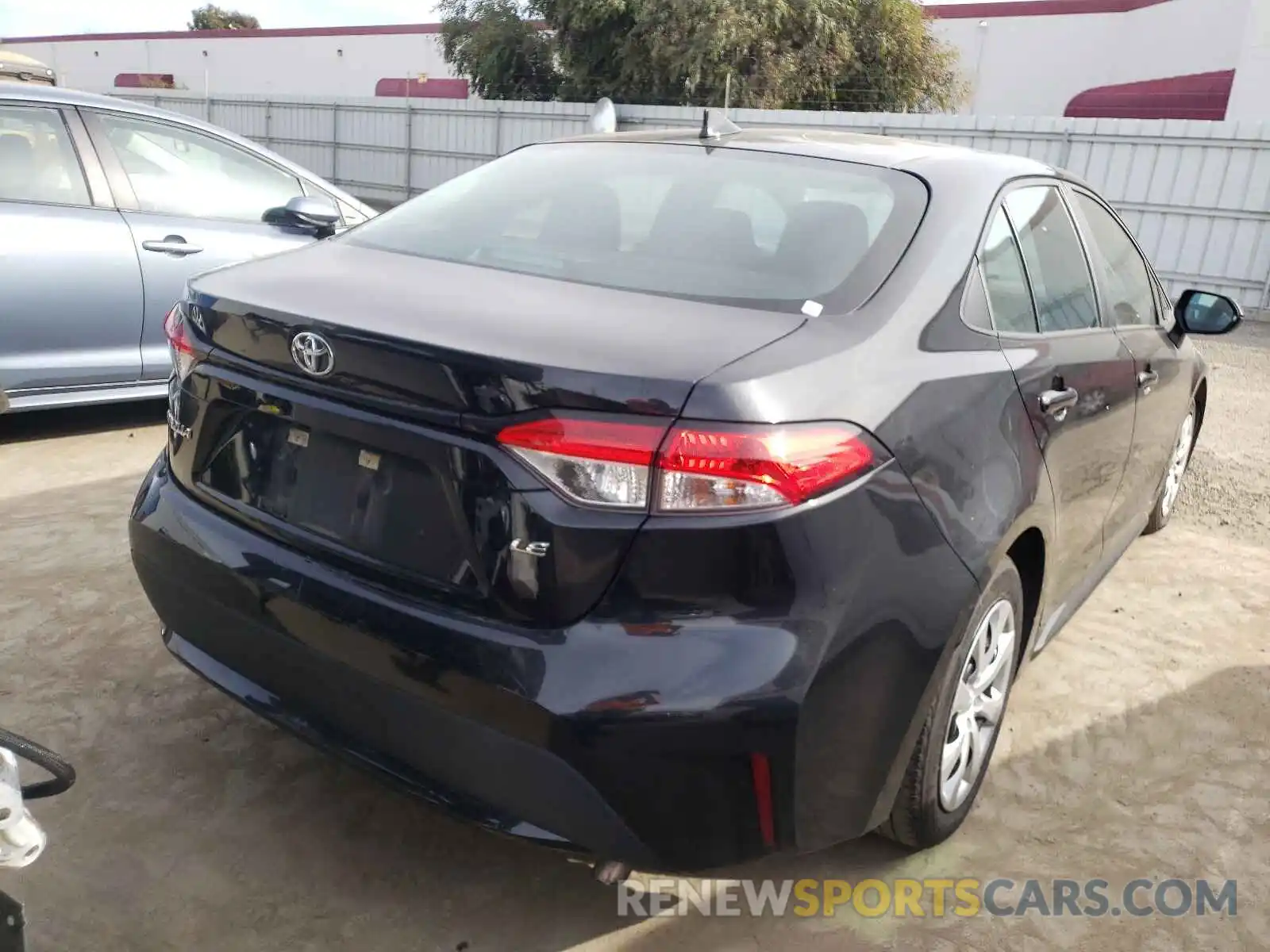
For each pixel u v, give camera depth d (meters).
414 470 1.87
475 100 19.03
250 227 5.13
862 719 1.91
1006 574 2.35
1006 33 23.03
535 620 1.76
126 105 4.82
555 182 2.71
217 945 2.08
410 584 1.89
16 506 4.12
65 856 2.28
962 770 2.43
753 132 2.92
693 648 1.72
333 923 2.15
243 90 38.22
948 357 2.17
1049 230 2.90
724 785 1.76
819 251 2.24
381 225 2.72
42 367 4.53
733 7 18.62
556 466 1.71
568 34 20.78
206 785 2.55
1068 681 3.33
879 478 1.88
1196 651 3.59
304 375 1.98
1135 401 3.18
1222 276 12.44
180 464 2.33
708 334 1.89
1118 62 21.88
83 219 4.57
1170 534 4.71
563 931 2.17
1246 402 7.45
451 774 1.86
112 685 2.93
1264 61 16.03
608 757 1.71
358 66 34.88
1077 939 2.25
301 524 2.06
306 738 2.08
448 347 1.78
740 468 1.69
